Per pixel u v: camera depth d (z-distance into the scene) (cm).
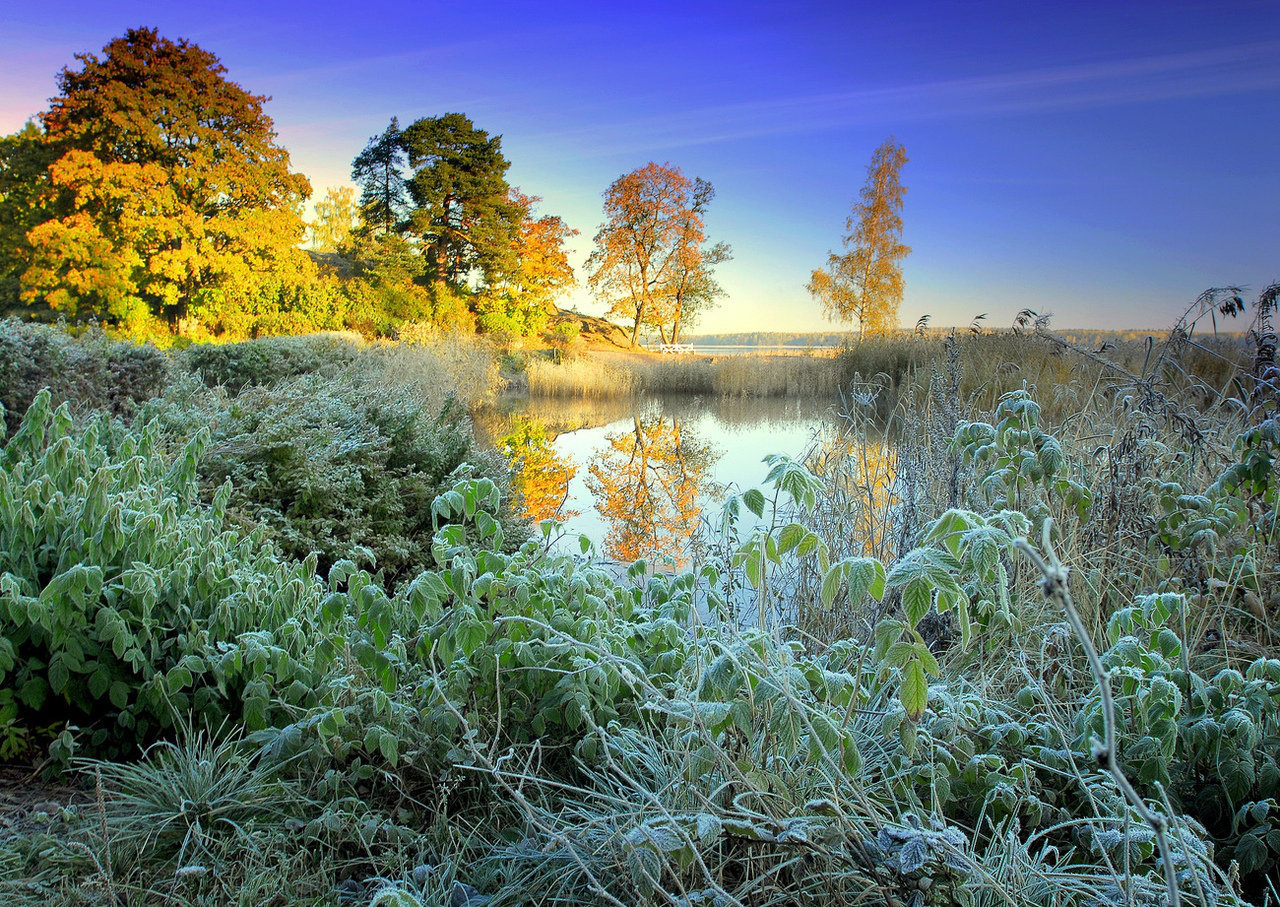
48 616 213
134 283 2878
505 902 173
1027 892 156
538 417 1717
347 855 192
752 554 187
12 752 216
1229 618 314
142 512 249
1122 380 483
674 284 4738
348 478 485
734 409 1966
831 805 146
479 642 198
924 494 427
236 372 1248
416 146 4209
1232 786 183
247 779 214
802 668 192
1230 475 302
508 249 4334
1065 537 345
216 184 3027
